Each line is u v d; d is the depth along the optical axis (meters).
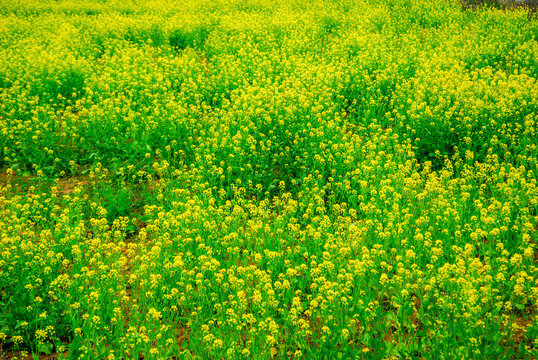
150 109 9.67
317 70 10.87
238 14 19.31
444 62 11.45
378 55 12.30
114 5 23.06
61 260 5.36
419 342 3.88
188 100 10.38
